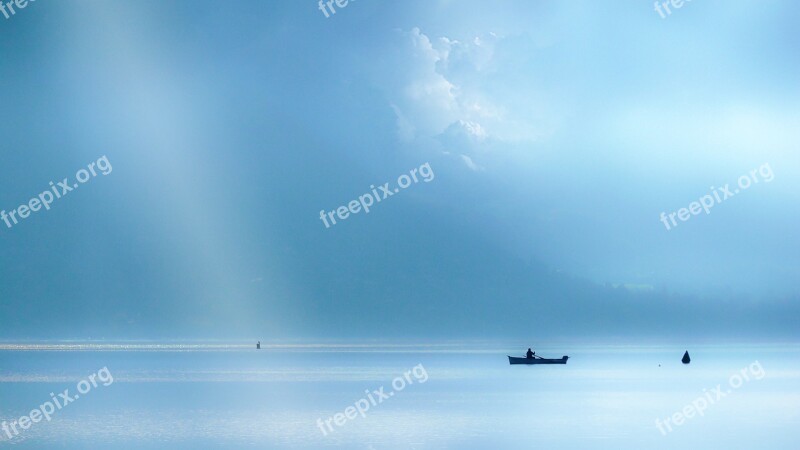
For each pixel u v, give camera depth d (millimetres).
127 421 87000
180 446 71438
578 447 70875
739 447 70938
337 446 71188
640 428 81500
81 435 77500
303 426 83000
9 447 71312
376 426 82750
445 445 71812
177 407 99438
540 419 88000
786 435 76938
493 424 84062
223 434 77812
